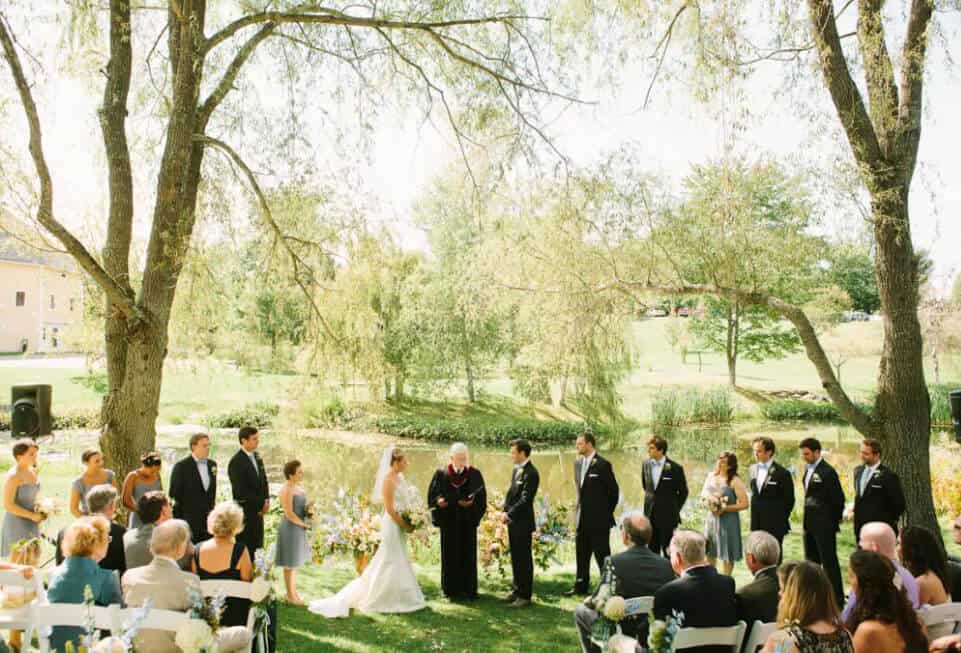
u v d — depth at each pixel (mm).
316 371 11141
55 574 4176
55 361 40031
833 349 40750
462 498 7559
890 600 3527
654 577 4648
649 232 10672
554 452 26516
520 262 11406
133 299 8633
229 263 10914
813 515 7297
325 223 10609
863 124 8586
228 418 26297
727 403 33781
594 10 9398
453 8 10078
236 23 9047
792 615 3402
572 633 6355
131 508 6789
